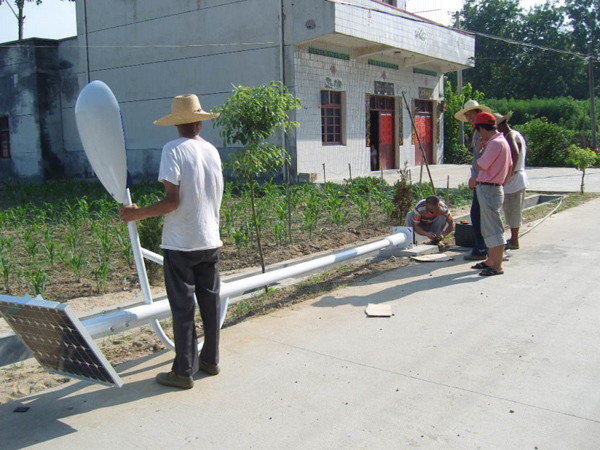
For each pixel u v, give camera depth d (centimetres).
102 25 2116
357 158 2005
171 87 1972
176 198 393
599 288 621
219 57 1844
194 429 361
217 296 430
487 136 672
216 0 1823
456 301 593
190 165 397
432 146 2505
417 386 410
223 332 532
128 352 509
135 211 413
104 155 418
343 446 337
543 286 634
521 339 489
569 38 5106
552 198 1350
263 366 452
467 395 395
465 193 1384
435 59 2197
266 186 1261
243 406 389
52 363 409
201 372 443
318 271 766
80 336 356
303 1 1662
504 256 769
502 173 663
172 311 411
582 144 3045
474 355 459
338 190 1330
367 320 547
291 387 414
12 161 2356
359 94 1997
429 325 528
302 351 479
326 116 1886
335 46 1866
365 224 1099
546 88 5169
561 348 468
